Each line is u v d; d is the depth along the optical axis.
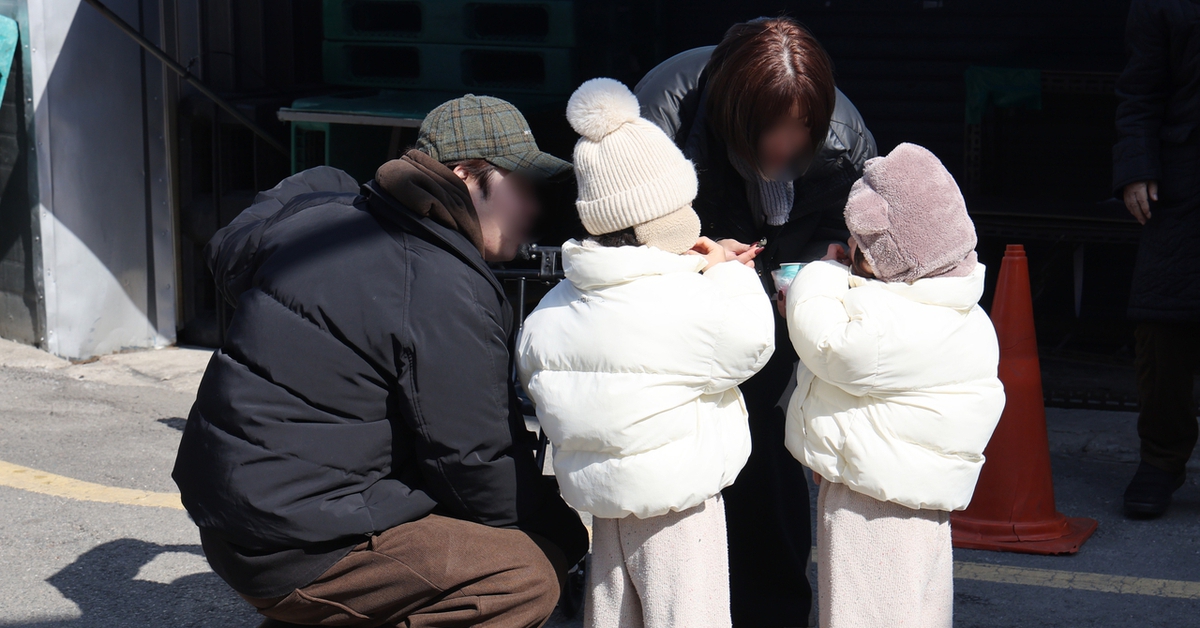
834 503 2.31
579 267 2.14
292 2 5.77
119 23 4.84
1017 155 5.98
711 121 2.48
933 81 6.04
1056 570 3.49
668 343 2.07
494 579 2.20
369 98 5.12
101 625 3.09
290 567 2.12
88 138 5.51
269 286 2.13
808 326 2.23
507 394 2.21
